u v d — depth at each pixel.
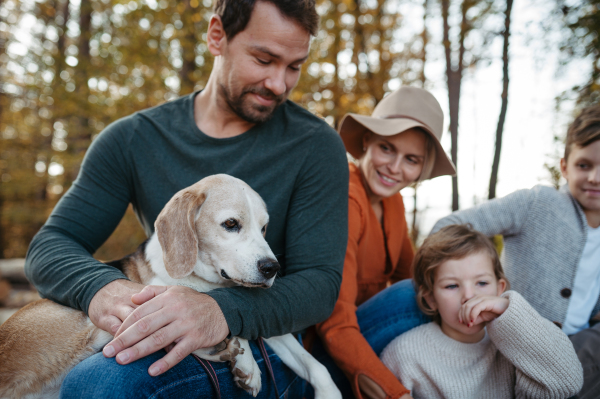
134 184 2.20
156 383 1.45
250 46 1.91
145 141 2.16
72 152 9.35
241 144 2.13
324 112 8.80
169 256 1.85
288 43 1.92
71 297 1.73
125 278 1.74
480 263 2.11
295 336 2.13
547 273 2.46
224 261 1.86
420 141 2.62
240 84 1.98
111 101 7.91
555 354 1.76
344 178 2.12
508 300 1.89
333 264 1.94
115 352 1.42
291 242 2.00
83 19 10.55
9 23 12.20
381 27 10.42
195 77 7.91
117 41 8.38
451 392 2.00
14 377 1.71
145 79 7.86
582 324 2.52
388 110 2.76
